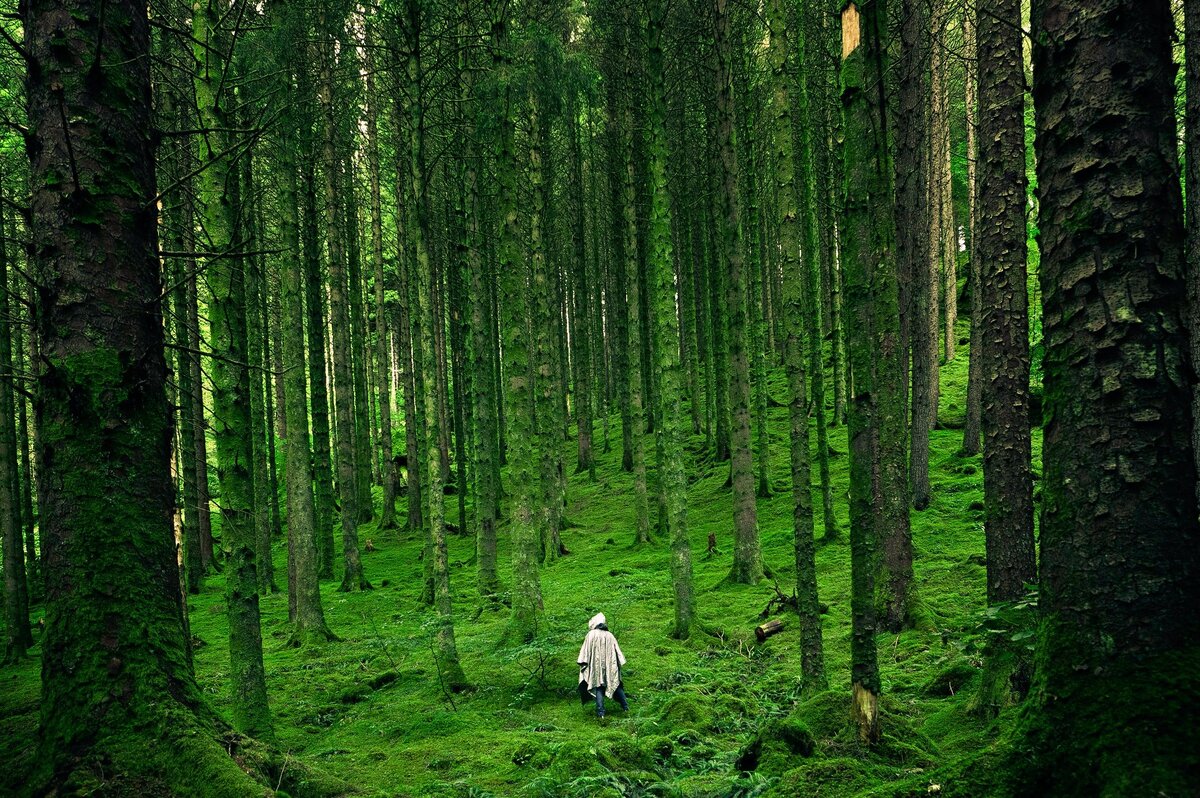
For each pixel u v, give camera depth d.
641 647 10.23
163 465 3.50
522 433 11.24
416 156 10.30
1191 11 3.39
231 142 6.92
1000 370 5.85
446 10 13.55
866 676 4.28
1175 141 2.34
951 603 9.34
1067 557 2.37
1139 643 2.17
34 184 3.34
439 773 6.03
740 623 10.75
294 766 3.93
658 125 11.74
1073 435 2.39
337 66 14.34
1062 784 2.18
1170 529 2.20
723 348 23.38
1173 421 2.24
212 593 18.80
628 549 18.27
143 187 3.55
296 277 13.53
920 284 14.60
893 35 10.62
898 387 8.90
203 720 3.34
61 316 3.26
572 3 19.23
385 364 26.50
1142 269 2.27
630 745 5.76
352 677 10.35
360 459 27.67
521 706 8.33
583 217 28.06
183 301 12.78
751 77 18.06
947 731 5.09
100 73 3.35
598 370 37.41
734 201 12.53
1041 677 2.40
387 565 21.12
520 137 18.86
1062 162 2.45
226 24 8.05
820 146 18.02
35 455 19.77
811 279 15.60
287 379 13.08
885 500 8.92
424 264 10.02
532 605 10.84
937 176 21.52
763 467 19.72
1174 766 1.94
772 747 4.61
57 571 3.16
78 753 2.98
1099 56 2.35
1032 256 21.78
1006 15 5.96
